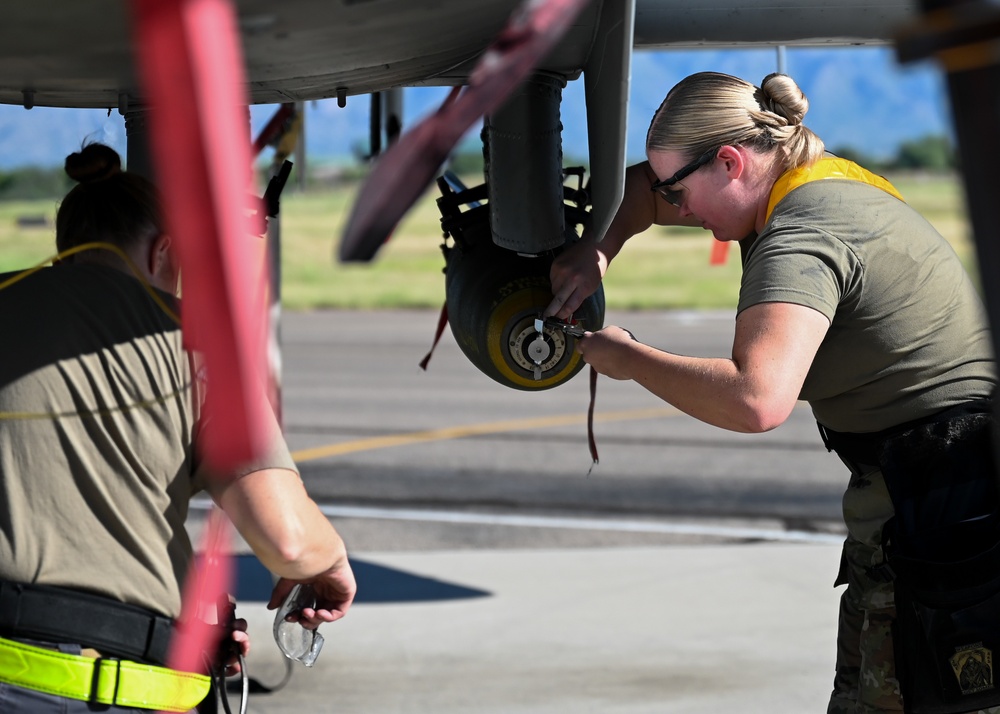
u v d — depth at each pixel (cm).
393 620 759
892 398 326
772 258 313
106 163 283
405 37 277
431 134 139
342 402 1886
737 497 1189
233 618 311
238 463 136
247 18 230
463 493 1212
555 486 1248
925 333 322
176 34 107
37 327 255
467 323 411
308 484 1254
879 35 433
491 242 419
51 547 246
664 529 1056
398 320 3384
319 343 2747
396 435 1584
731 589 834
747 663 674
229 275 119
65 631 243
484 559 925
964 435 319
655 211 413
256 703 605
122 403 254
